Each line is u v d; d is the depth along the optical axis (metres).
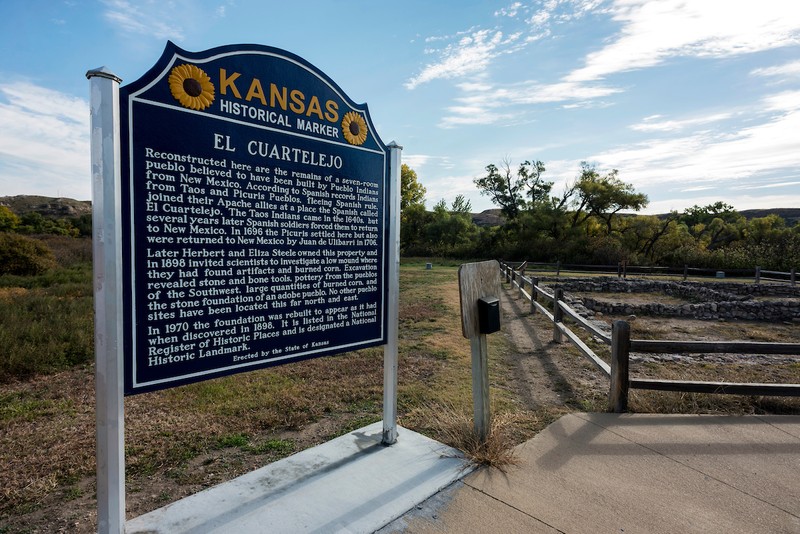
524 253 40.62
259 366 2.80
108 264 2.10
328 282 3.15
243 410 4.53
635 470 3.24
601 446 3.62
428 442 3.61
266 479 3.01
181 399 4.84
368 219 3.37
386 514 2.62
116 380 2.17
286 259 2.89
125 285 2.22
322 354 3.14
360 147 3.29
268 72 2.74
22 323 8.04
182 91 2.37
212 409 4.55
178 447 3.70
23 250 18.94
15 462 3.44
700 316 13.16
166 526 2.49
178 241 2.39
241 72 2.61
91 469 3.34
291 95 2.86
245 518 2.57
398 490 2.88
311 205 3.01
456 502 2.80
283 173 2.84
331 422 4.29
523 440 3.79
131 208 2.21
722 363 6.82
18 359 6.00
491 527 2.55
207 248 2.51
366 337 3.40
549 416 4.34
